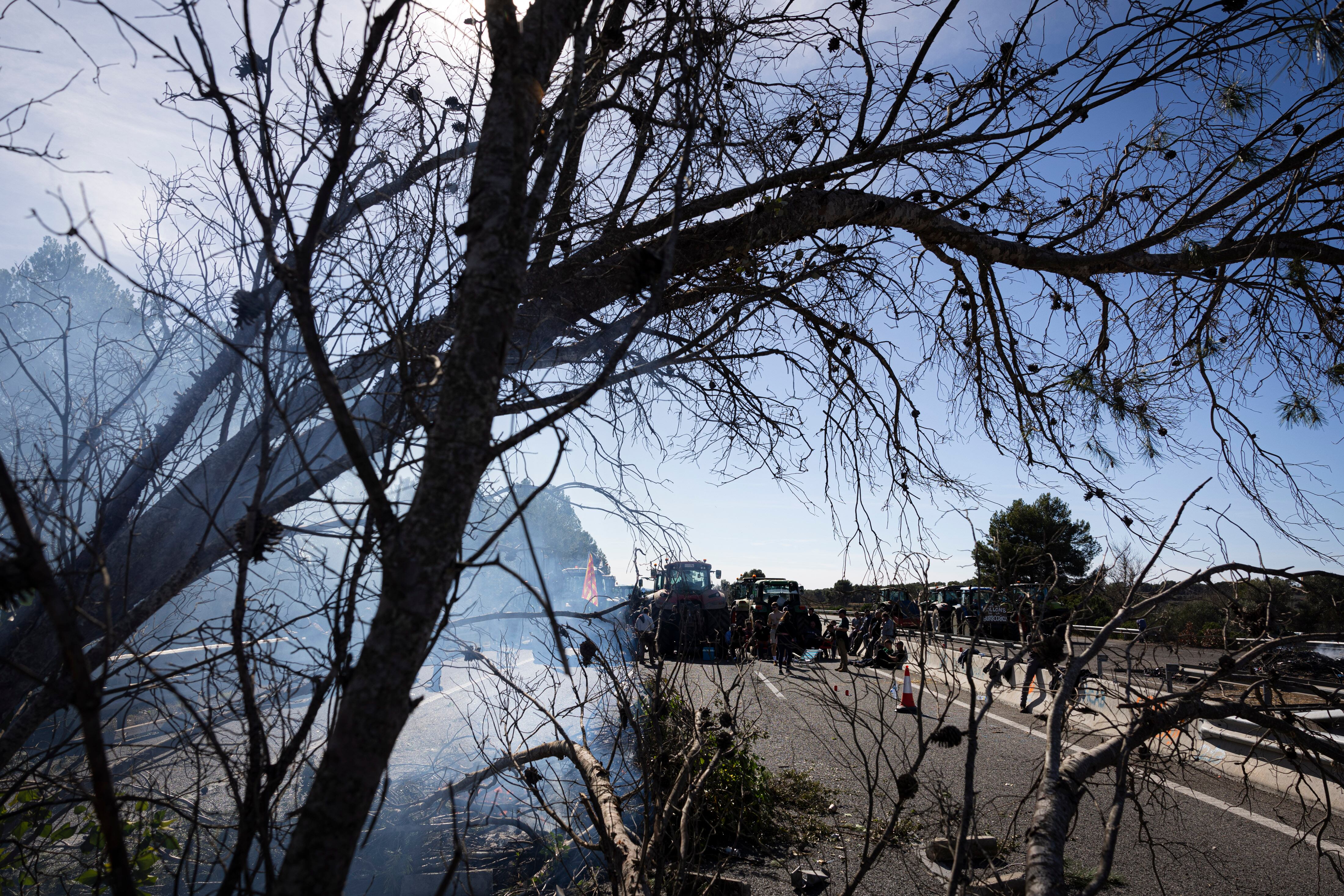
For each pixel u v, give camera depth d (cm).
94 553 161
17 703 233
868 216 371
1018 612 284
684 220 312
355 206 243
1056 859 182
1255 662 265
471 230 136
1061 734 218
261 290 234
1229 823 578
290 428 166
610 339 282
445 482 121
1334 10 309
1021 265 410
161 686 199
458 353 128
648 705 290
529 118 144
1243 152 371
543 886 379
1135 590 243
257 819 150
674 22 221
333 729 161
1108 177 402
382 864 363
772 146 330
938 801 323
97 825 272
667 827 284
